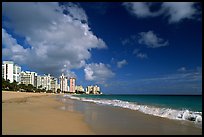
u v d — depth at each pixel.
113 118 18.86
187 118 18.22
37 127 13.48
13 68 177.12
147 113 22.75
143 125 15.09
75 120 17.20
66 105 37.31
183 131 13.18
